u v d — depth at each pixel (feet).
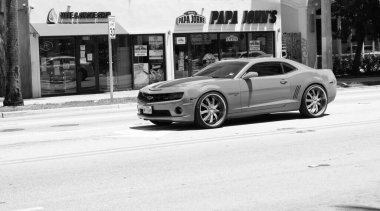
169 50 84.69
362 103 55.11
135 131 39.37
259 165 26.32
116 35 81.10
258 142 32.58
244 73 39.86
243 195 21.11
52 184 23.66
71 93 78.48
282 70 41.78
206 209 19.38
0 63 76.95
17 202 20.93
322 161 26.86
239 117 40.40
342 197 20.58
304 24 96.27
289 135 34.83
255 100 39.96
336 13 97.04
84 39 78.89
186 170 25.67
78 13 77.66
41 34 74.08
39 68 75.92
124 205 20.13
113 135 37.88
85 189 22.65
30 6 74.69
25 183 23.95
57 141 36.14
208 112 38.27
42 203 20.70
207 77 39.96
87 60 79.20
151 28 83.10
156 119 38.47
